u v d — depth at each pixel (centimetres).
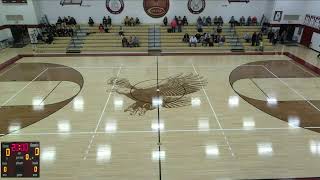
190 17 2056
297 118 919
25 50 1861
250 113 955
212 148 757
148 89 1163
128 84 1221
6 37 2027
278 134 825
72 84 1230
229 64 1520
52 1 1983
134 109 987
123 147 764
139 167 681
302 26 1995
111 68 1455
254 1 2005
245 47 1848
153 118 924
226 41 1898
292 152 738
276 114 947
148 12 2031
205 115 942
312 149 752
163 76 1320
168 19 2064
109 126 876
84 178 643
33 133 837
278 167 677
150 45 1856
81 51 1805
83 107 1006
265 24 2047
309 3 1900
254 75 1338
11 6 1938
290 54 1727
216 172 661
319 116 931
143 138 808
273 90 1152
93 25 2017
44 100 1067
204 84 1218
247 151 743
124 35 1933
